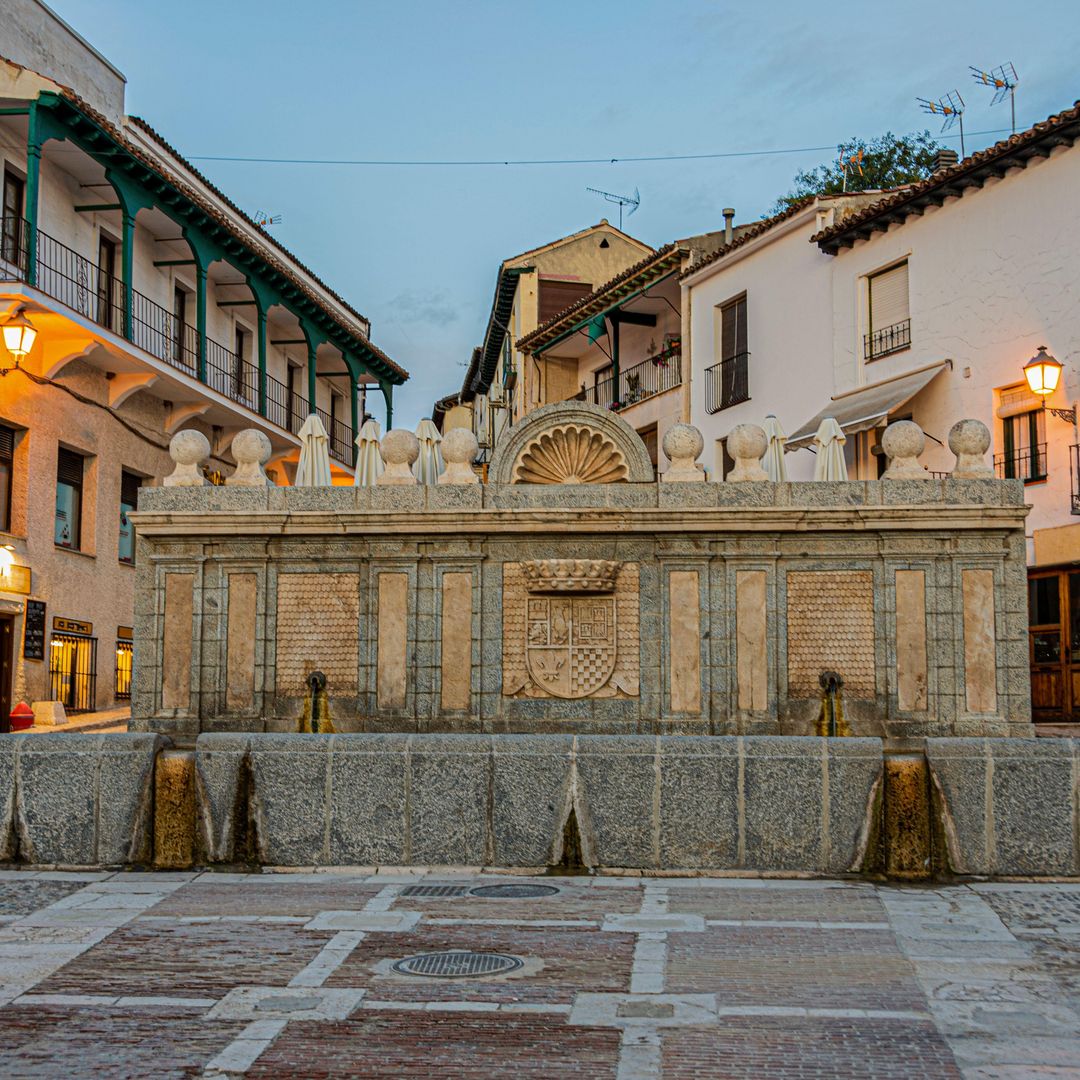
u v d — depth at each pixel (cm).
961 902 1115
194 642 1658
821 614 1611
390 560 1648
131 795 1276
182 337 3522
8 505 2755
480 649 1631
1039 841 1205
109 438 3125
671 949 966
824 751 1226
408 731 1622
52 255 2905
